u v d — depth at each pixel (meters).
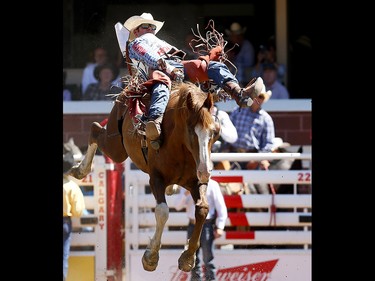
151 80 27.09
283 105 41.94
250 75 47.56
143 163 28.00
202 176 24.91
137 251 34.19
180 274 34.19
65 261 32.44
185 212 35.22
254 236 34.72
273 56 48.00
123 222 34.56
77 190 32.81
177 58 27.73
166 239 34.62
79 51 49.28
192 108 25.41
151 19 28.95
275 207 35.03
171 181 26.97
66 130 41.22
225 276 34.31
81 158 34.03
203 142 25.02
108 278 33.59
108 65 46.22
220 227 33.56
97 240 33.66
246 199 35.03
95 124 30.80
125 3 50.50
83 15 49.94
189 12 51.31
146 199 34.34
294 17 48.69
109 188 33.78
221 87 27.00
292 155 34.00
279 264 34.41
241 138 36.94
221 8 51.12
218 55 27.73
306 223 34.91
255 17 50.38
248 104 26.41
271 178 34.84
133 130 27.83
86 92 45.66
